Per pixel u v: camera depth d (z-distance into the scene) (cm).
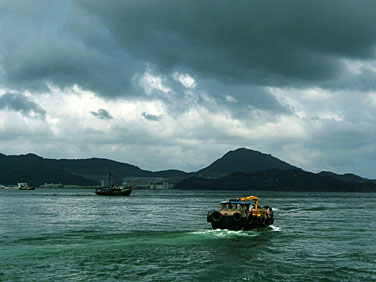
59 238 4266
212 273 2778
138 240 4131
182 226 5638
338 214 8819
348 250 3684
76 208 10425
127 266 2955
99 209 10069
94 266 2947
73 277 2659
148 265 2986
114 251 3503
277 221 6750
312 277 2711
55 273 2748
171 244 3884
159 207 11562
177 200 18988
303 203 15825
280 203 15675
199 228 5341
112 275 2712
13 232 4778
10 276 2669
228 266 2981
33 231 4900
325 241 4228
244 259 3231
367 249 3747
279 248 3750
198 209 10512
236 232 4734
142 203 14612
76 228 5284
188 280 2608
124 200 18062
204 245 3847
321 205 13875
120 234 4622
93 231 4925
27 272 2767
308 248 3769
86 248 3634
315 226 5847
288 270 2888
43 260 3125
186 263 3062
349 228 5562
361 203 16412
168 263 3058
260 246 3838
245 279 2641
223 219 4775
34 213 8175
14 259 3153
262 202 16800
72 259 3166
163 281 2583
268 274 2773
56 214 7938
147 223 6119
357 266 3027
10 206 11075
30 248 3622
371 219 7300
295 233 4903
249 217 4753
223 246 3806
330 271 2869
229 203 4931
